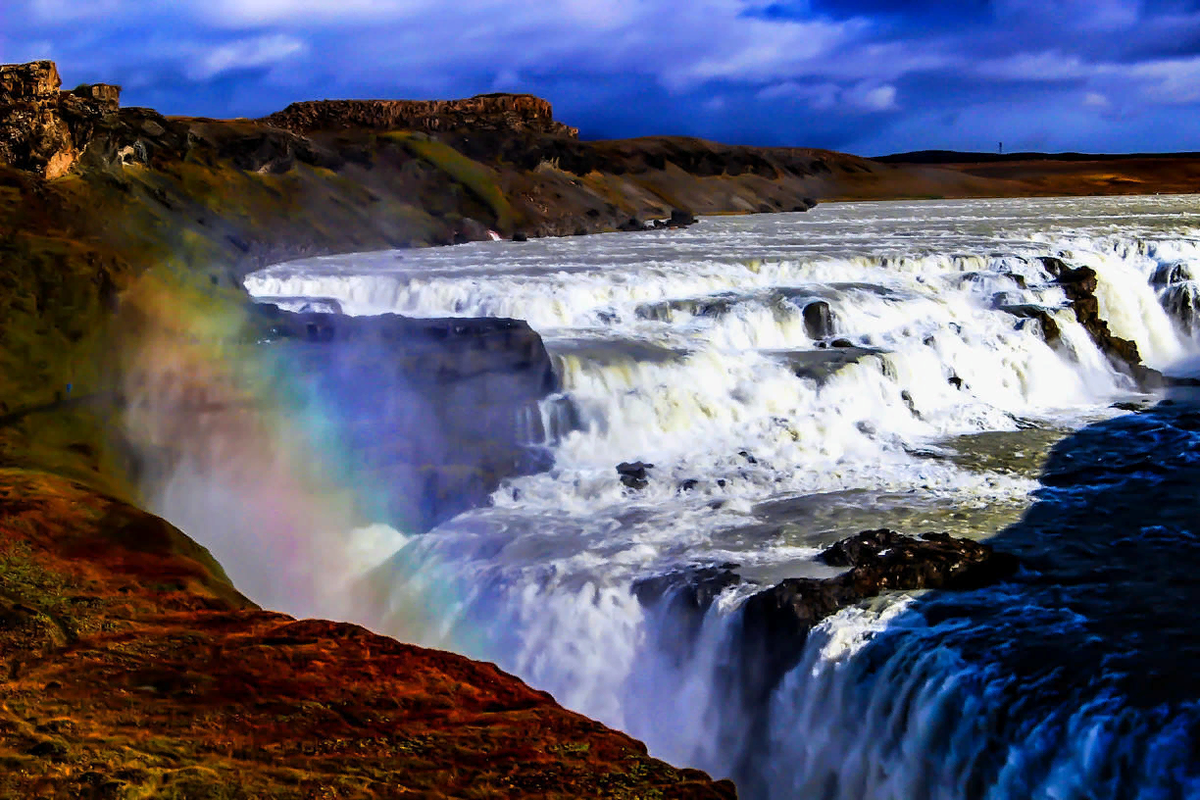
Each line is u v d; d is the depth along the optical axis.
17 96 45.94
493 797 14.02
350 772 14.50
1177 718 16.39
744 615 20.14
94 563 20.67
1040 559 22.03
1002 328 37.41
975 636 18.83
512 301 40.09
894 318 38.50
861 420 31.59
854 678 18.72
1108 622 19.20
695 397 30.61
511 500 26.53
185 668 17.11
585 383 30.73
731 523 24.75
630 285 42.12
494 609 22.41
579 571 22.48
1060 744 16.50
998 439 30.66
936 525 24.19
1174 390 37.03
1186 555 22.03
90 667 17.02
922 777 17.75
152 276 33.72
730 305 37.72
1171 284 43.91
